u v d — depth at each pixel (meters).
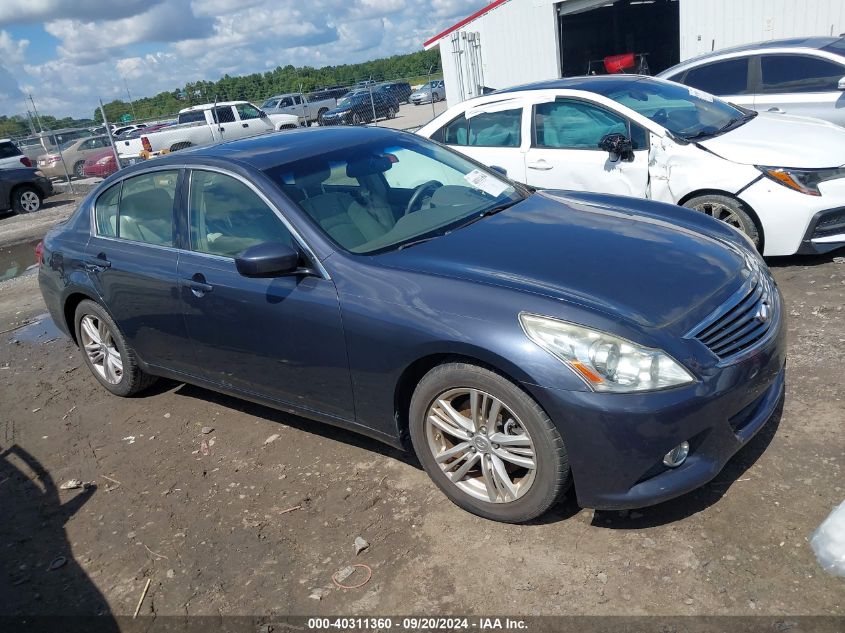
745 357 2.79
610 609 2.54
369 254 3.35
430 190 3.96
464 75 19.30
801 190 5.18
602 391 2.62
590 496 2.79
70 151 23.25
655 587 2.61
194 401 4.83
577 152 6.09
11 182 16.77
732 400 2.74
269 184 3.65
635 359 2.62
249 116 23.30
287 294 3.41
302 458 3.88
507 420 2.94
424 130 7.17
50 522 3.69
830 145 5.35
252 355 3.73
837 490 2.93
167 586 3.06
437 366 3.02
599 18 22.08
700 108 6.15
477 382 2.89
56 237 4.99
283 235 3.54
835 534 2.58
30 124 24.58
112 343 4.87
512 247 3.27
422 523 3.18
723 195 5.45
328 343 3.32
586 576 2.71
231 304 3.68
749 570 2.61
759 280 3.18
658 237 3.34
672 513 2.97
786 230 5.27
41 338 6.77
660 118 5.84
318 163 3.88
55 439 4.62
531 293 2.85
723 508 2.94
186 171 4.07
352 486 3.54
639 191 5.78
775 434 3.36
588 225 3.52
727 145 5.47
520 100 6.48
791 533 2.74
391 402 3.23
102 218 4.65
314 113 28.81
